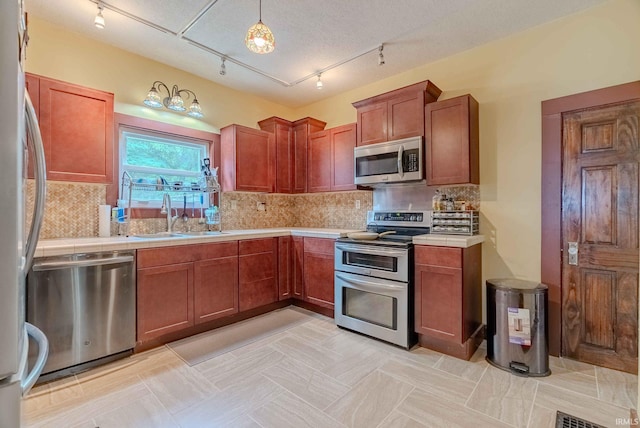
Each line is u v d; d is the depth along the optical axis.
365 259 2.79
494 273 2.70
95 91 2.48
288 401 1.79
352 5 2.27
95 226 2.71
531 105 2.54
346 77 3.50
